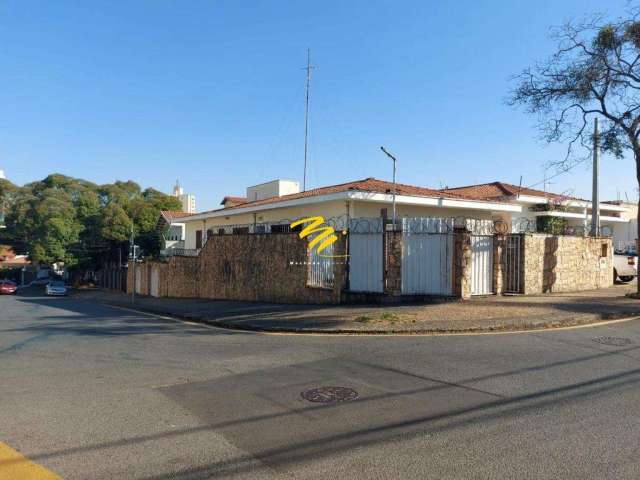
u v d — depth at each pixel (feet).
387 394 20.57
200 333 39.86
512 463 13.84
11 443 16.01
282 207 77.66
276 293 61.93
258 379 23.50
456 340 31.78
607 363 25.11
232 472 13.73
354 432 16.47
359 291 50.57
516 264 52.80
